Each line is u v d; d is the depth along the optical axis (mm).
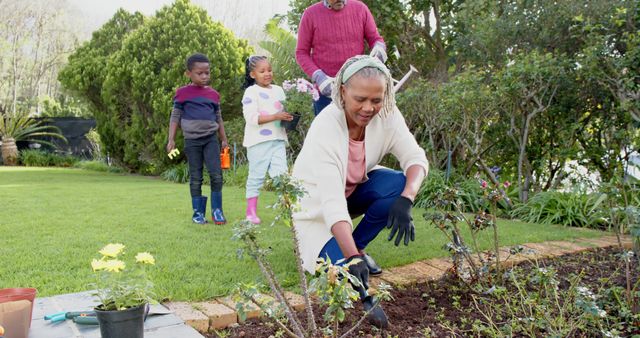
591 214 4883
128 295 1771
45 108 23875
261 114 4477
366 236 2812
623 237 4172
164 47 10773
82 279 2656
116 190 7305
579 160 6004
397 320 2303
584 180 5680
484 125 6438
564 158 6047
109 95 11008
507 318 2328
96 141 15391
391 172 2725
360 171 2611
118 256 3119
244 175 8734
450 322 2297
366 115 2244
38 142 16188
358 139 2549
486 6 7176
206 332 2143
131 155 11383
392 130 2592
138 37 10992
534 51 5492
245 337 2066
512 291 2648
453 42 7402
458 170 6941
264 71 4551
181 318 2139
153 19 11133
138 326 1770
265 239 3754
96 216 4789
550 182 6465
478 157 6188
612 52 5352
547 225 4934
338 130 2381
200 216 4523
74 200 6016
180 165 10273
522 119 6094
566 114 6031
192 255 3209
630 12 5172
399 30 8680
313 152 2359
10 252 3250
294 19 8859
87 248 3395
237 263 3039
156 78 10516
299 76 9312
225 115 11016
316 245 2443
